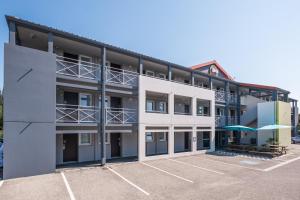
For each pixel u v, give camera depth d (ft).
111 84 45.39
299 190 29.22
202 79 75.31
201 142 75.92
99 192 27.30
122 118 52.13
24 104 33.53
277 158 57.21
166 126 54.65
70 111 45.27
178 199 25.39
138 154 47.98
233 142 83.97
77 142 46.26
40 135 34.68
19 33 38.22
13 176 32.14
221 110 85.92
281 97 93.30
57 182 30.81
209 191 28.43
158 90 53.52
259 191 28.68
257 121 80.07
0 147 47.52
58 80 38.86
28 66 34.24
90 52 48.03
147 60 53.42
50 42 37.01
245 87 85.20
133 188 29.19
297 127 124.47
